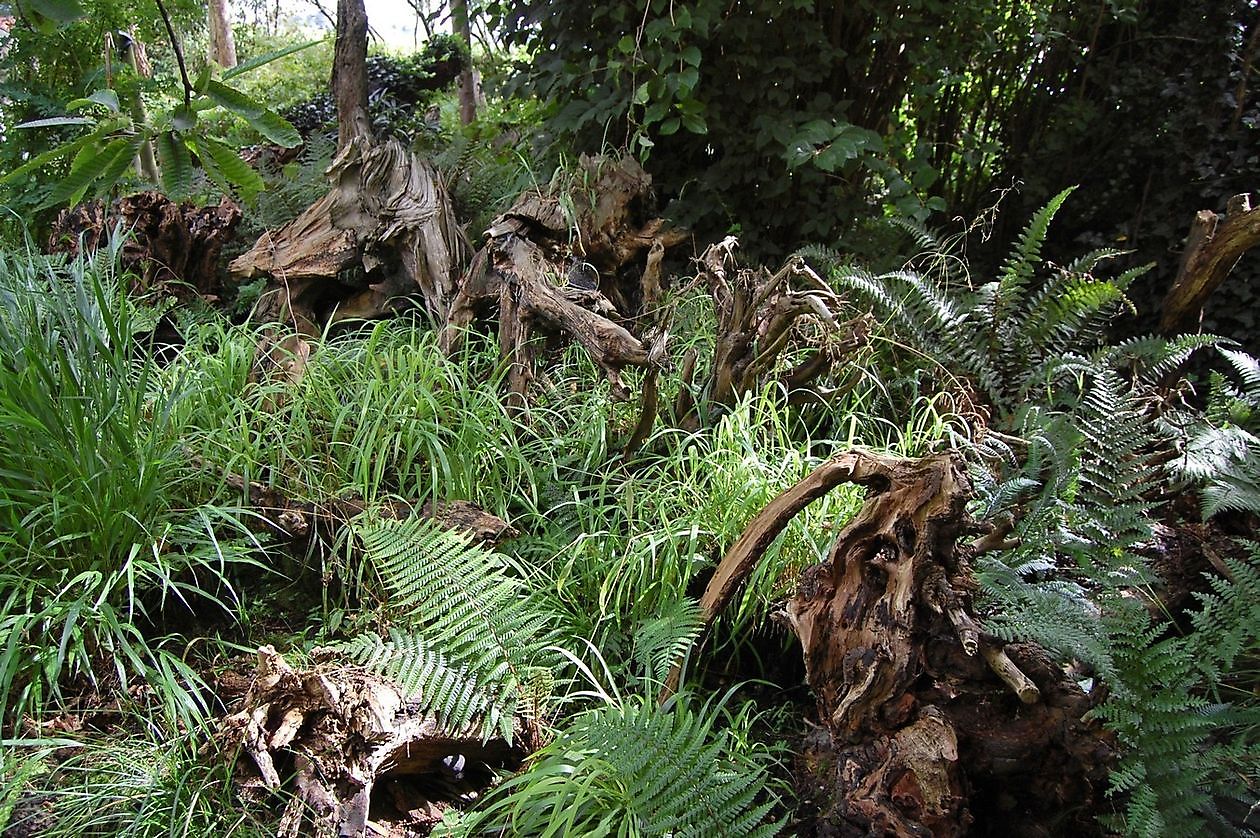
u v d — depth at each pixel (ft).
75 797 6.73
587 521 9.57
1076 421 9.65
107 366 8.42
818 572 6.82
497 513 9.58
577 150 15.37
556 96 15.85
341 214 13.04
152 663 7.88
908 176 15.33
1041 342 12.00
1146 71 17.65
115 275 11.48
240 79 31.89
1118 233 18.34
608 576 8.45
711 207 14.74
